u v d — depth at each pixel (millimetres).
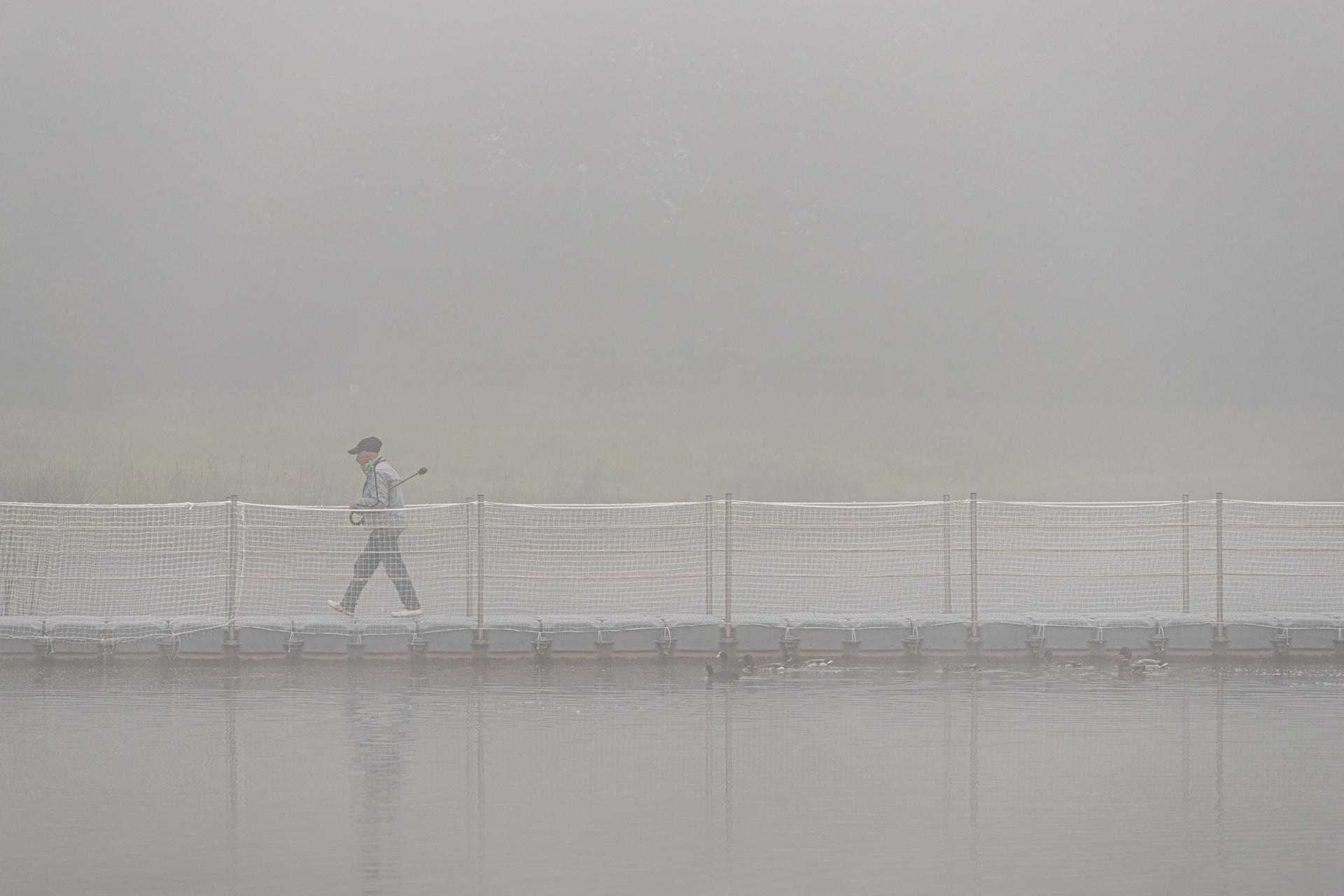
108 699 31859
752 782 24062
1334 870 19328
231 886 18562
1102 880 18922
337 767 24984
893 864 19562
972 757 25891
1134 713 30312
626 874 19141
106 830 21016
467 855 19922
